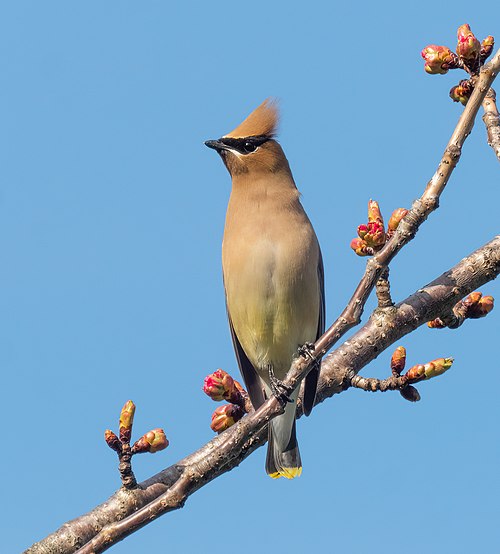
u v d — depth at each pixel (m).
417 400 10.12
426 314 10.48
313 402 10.78
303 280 11.84
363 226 9.29
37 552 9.12
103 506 9.36
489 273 10.38
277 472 11.41
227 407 10.04
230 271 12.06
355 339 10.74
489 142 9.71
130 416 9.22
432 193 7.95
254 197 12.11
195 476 7.98
